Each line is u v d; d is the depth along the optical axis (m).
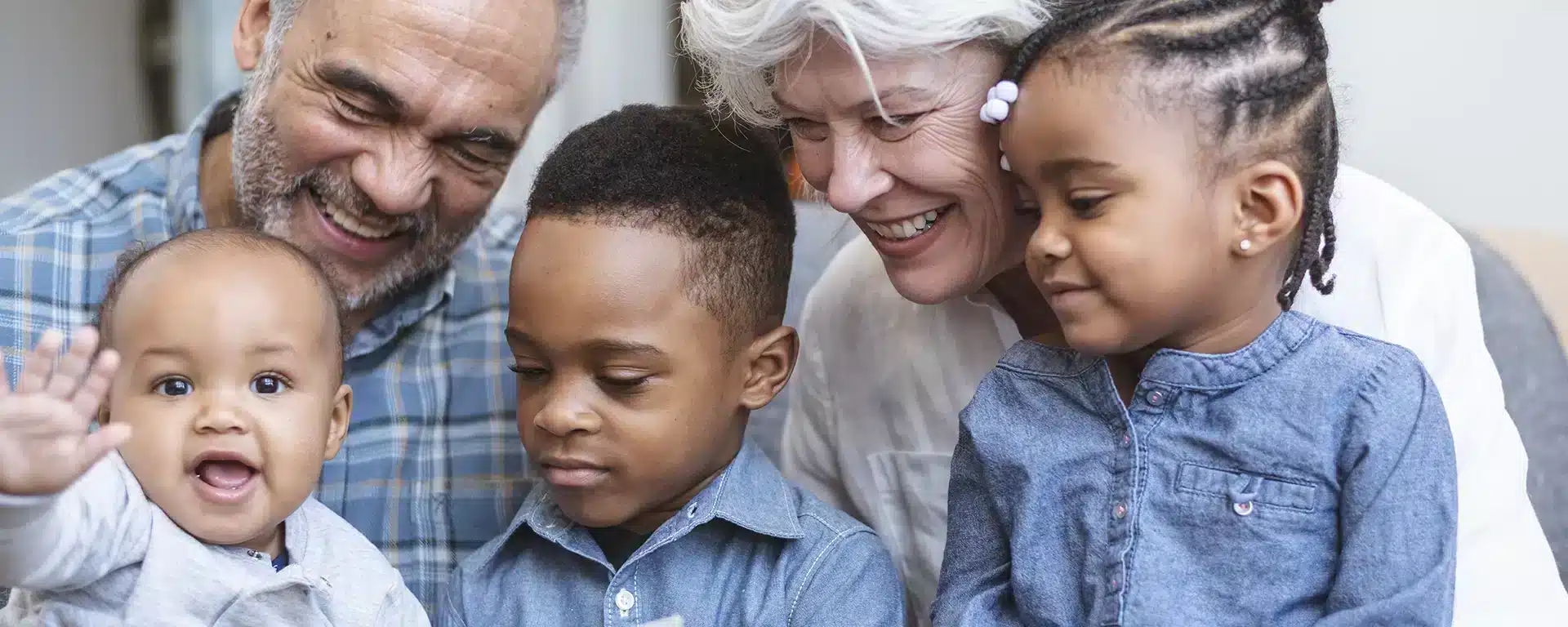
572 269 1.27
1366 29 2.73
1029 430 1.18
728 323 1.33
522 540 1.45
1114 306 1.05
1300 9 1.07
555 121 2.83
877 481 1.54
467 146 1.43
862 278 1.56
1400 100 2.73
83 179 1.62
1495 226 2.57
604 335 1.26
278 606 1.15
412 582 1.53
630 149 1.33
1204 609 1.07
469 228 1.54
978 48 1.14
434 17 1.35
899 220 1.23
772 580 1.34
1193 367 1.09
